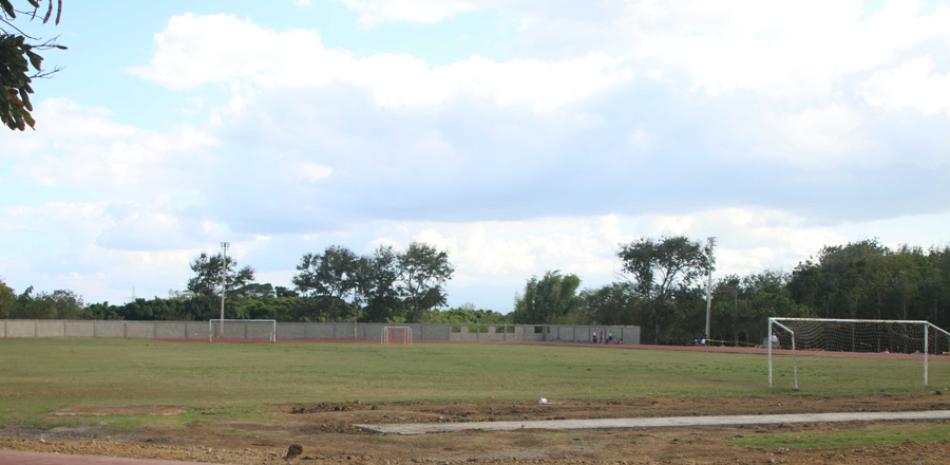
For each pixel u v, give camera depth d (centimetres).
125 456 1351
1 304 10606
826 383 3450
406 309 11775
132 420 1841
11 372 3622
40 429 1719
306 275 11694
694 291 10456
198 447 1527
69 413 1955
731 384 3341
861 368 4612
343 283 11638
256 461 1367
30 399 2391
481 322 13962
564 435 1720
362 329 10394
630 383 3353
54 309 11381
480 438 1675
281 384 3088
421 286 11838
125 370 3800
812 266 10519
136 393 2636
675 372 4131
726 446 1584
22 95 912
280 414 2023
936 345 6462
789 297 10362
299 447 1445
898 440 1630
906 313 9175
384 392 2795
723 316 9812
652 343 10538
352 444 1591
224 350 6306
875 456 1445
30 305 11144
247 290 12375
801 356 6328
